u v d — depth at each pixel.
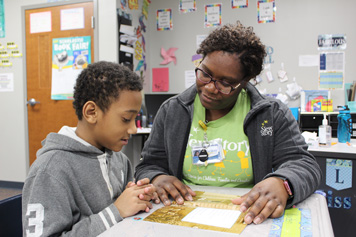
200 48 0.91
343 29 2.90
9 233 0.84
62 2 2.90
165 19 3.38
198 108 1.04
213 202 0.77
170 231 0.59
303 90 2.98
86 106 0.77
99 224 0.67
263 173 0.94
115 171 0.96
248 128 0.97
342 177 1.69
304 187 0.75
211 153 0.98
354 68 2.90
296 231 0.58
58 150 0.77
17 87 3.12
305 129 2.40
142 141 2.94
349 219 1.68
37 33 3.00
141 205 0.70
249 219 0.63
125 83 0.76
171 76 3.40
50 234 0.65
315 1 2.96
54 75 2.95
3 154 3.22
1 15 3.12
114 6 2.76
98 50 2.83
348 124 2.07
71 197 0.73
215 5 3.21
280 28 3.05
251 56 0.84
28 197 0.68
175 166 1.01
